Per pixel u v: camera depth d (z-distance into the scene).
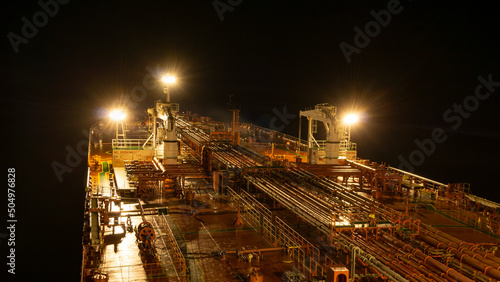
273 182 29.56
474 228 24.08
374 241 19.47
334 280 13.98
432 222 25.16
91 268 17.81
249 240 21.56
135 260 18.88
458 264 17.56
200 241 21.33
